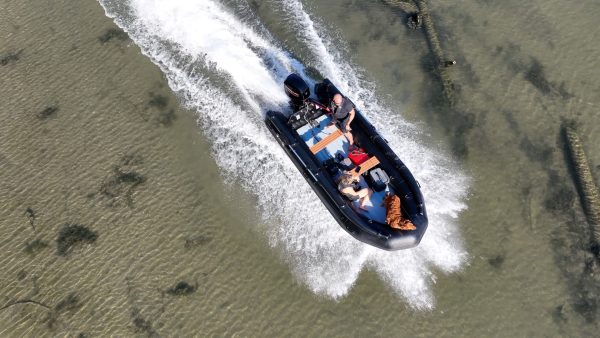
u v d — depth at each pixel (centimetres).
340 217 860
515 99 1045
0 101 1102
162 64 1148
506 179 953
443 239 899
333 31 1182
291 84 949
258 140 1037
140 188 977
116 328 835
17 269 895
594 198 912
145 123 1059
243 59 1154
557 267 853
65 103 1092
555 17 1160
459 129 1018
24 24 1220
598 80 1057
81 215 949
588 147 973
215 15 1234
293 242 911
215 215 945
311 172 882
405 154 996
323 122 962
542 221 901
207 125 1057
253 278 875
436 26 1166
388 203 826
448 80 1078
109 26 1211
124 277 883
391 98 1067
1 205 966
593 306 813
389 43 1148
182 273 884
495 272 857
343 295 851
